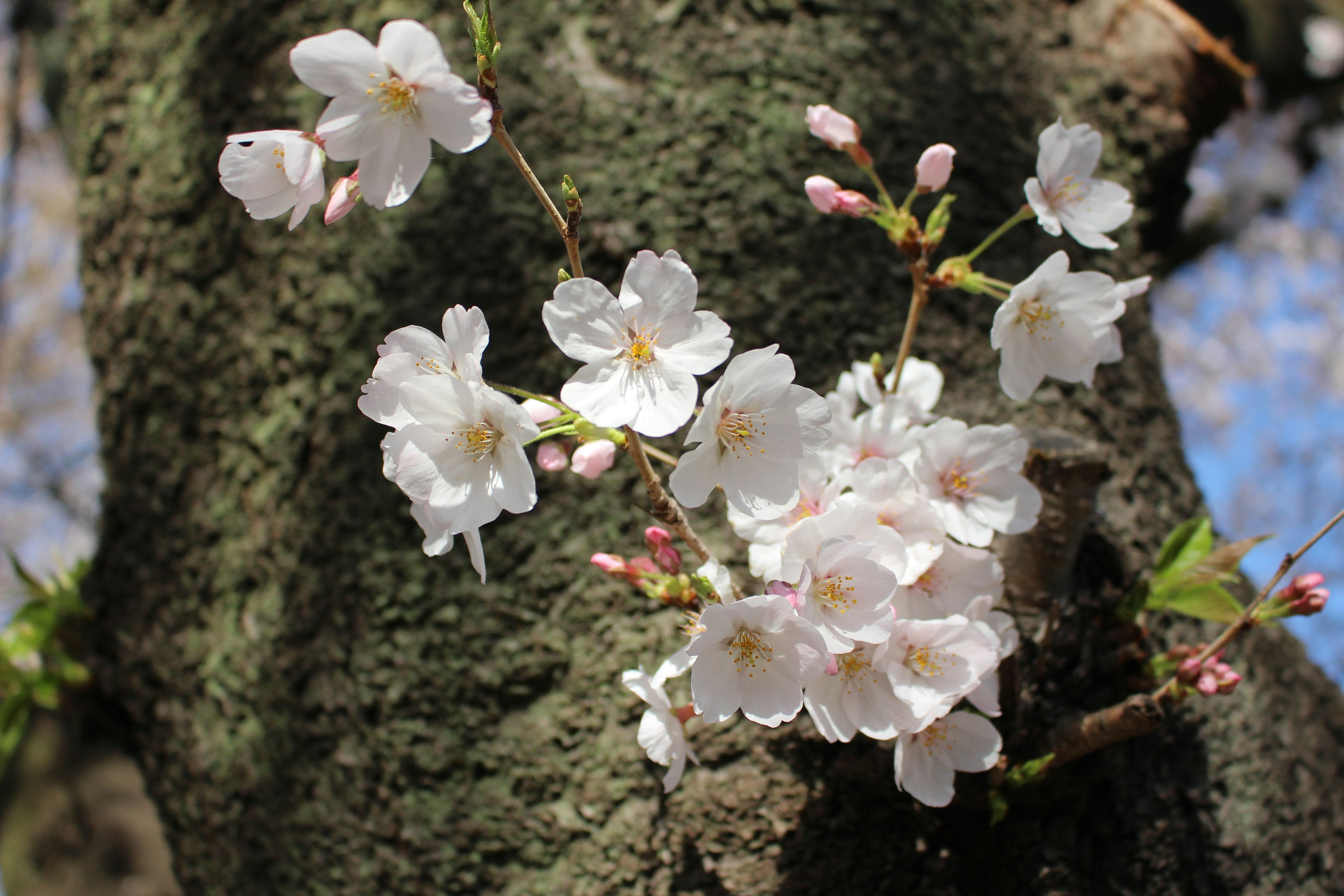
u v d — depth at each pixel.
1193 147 0.83
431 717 0.71
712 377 0.72
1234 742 0.72
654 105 0.75
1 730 0.80
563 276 0.62
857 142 0.67
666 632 0.71
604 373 0.62
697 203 0.74
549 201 0.62
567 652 0.71
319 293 0.75
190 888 0.76
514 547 0.72
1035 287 0.65
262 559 0.75
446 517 0.63
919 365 0.70
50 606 0.80
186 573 0.77
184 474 0.77
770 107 0.75
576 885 0.69
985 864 0.69
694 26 0.76
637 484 0.72
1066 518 0.69
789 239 0.74
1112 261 0.77
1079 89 0.79
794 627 0.62
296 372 0.75
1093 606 0.70
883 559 0.64
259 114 0.78
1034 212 0.66
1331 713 0.75
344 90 0.61
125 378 0.79
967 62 0.77
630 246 0.74
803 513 0.65
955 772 0.68
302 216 0.62
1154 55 0.80
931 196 0.75
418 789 0.71
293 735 0.73
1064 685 0.69
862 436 0.66
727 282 0.73
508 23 0.76
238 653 0.75
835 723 0.64
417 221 0.74
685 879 0.69
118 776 1.14
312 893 0.72
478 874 0.70
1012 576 0.69
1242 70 0.81
